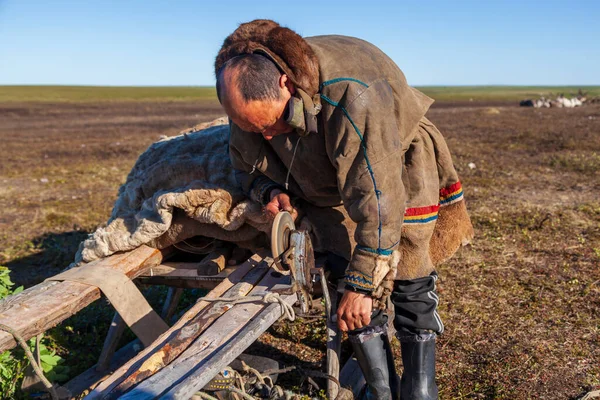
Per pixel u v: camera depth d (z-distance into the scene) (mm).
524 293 4730
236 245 3588
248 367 2898
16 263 6312
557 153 14039
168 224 3273
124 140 21391
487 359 3652
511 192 9047
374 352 2715
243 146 2727
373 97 2230
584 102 50344
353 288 2344
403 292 2697
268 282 2891
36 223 8148
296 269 2500
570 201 8266
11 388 3180
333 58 2283
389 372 2781
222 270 3395
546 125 24016
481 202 8258
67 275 2967
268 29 2291
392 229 2301
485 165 12156
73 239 7195
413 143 2605
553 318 4230
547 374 3453
